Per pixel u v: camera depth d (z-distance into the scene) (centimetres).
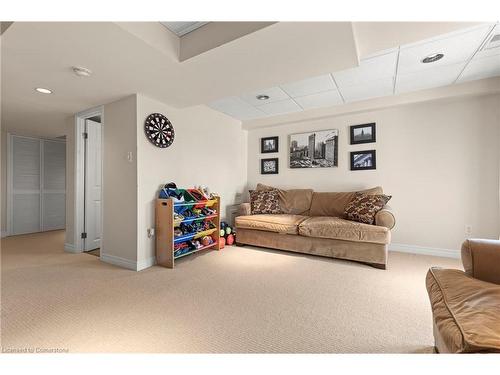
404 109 341
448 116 314
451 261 292
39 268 263
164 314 169
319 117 391
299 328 153
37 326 152
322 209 369
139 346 134
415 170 334
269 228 334
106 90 256
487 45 213
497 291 101
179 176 323
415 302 187
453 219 311
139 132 269
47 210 503
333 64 203
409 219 337
